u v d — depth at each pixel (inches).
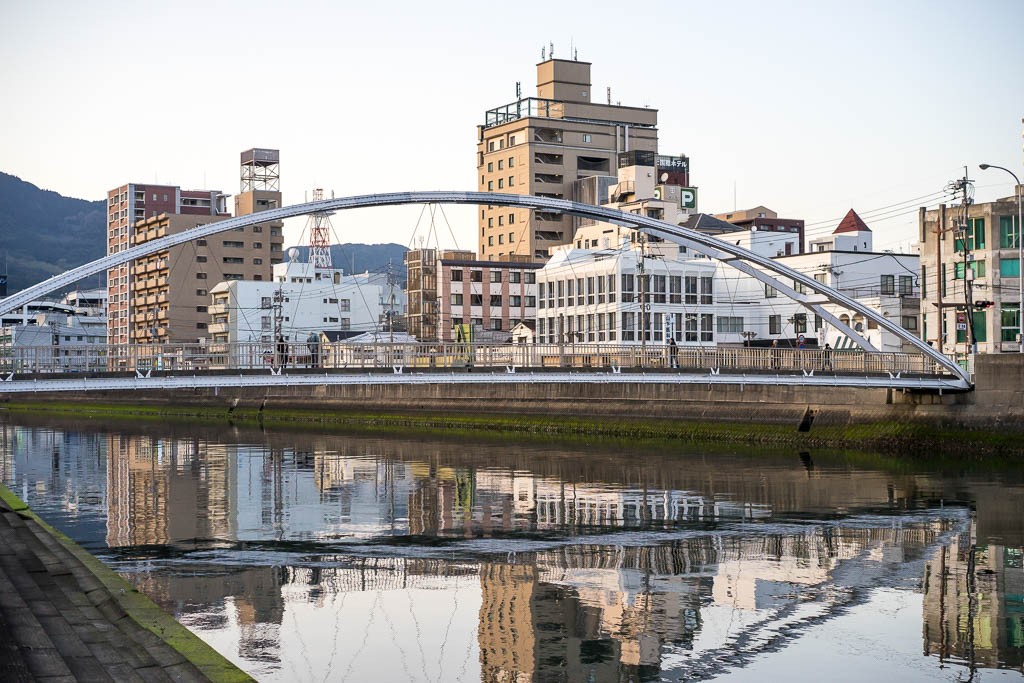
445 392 3668.8
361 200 2218.3
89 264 1861.5
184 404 4778.5
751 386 2832.2
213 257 5979.3
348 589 1130.7
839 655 916.0
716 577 1189.7
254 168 6259.8
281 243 6205.7
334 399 4082.2
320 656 902.4
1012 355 2338.8
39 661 630.5
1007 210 2819.9
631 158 5782.5
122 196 7165.4
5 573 946.1
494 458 2468.0
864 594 1119.0
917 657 908.6
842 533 1453.0
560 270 3946.9
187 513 1644.9
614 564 1258.6
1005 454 2294.5
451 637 957.8
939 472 2107.5
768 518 1576.0
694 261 4013.3
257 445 2910.9
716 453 2529.5
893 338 3663.9
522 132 5890.8
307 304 5383.9
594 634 973.8
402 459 2471.7
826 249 4419.3
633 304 3644.2
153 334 6048.2
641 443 2829.7
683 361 2827.3
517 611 1045.2
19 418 4557.1
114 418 4537.4
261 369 2114.9
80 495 1859.0
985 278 2839.6
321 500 1785.2
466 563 1261.1
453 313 4854.8
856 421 2593.5
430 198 2288.4
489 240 6092.5
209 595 1099.3
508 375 2285.9
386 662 888.9
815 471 2142.0
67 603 847.1
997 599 1096.2
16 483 2039.9
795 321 3966.5
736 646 937.5
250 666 879.1
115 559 1277.1
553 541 1401.3
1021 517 1569.9
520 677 854.5
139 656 685.3
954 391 2431.1
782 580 1175.6
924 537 1423.5
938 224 2778.1
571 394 3257.9
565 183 5930.1
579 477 2082.9
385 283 5871.1
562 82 6112.2
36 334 6343.5
